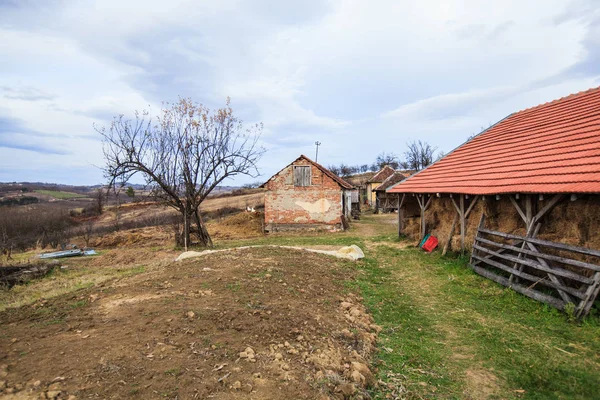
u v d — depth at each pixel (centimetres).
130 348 371
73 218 3712
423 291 802
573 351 480
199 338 404
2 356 359
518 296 711
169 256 1529
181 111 1770
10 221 3025
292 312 525
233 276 694
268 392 315
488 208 980
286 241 1902
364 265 1094
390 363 454
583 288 594
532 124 1254
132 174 1662
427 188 1354
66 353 362
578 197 678
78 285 998
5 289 1073
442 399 373
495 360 463
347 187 2455
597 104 1020
